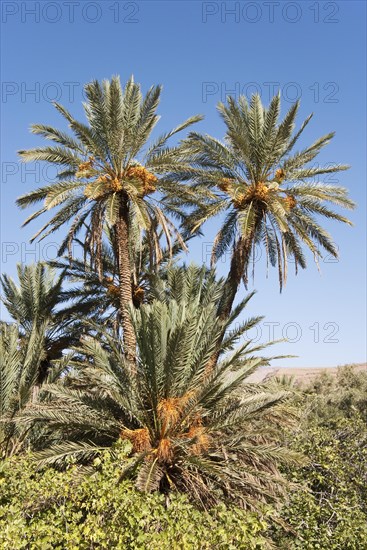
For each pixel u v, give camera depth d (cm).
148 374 1333
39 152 1706
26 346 1786
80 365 1491
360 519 1210
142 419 1327
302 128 1805
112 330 2206
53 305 2266
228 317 1627
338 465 1434
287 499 1255
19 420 1326
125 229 1827
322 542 1140
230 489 1228
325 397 2780
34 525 825
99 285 2258
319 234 1877
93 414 1357
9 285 2277
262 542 845
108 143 1744
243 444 1302
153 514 889
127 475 1145
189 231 2108
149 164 1812
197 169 1828
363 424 1775
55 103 1697
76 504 912
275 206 1675
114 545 834
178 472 1300
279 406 1407
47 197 1598
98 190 1633
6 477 1014
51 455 1223
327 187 1797
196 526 862
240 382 1328
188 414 1304
